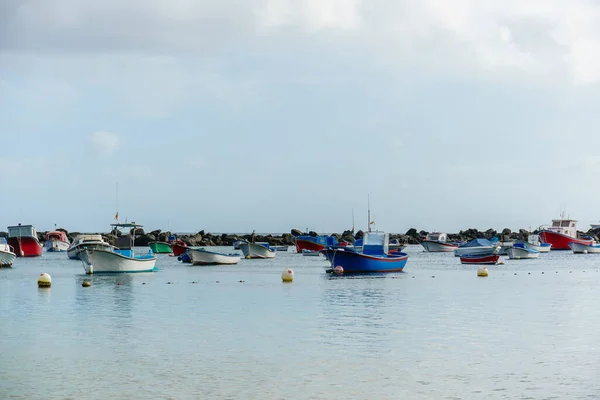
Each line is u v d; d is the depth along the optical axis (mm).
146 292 64250
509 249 135625
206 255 114562
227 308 51656
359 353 34719
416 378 29984
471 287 69625
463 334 39844
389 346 36406
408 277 83500
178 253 151750
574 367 31844
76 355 34500
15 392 28078
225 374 30672
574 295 61469
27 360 33469
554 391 28109
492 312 49281
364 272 87250
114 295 61562
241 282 75875
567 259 135125
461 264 116250
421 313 48562
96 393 27891
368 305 53344
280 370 31328
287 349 35688
